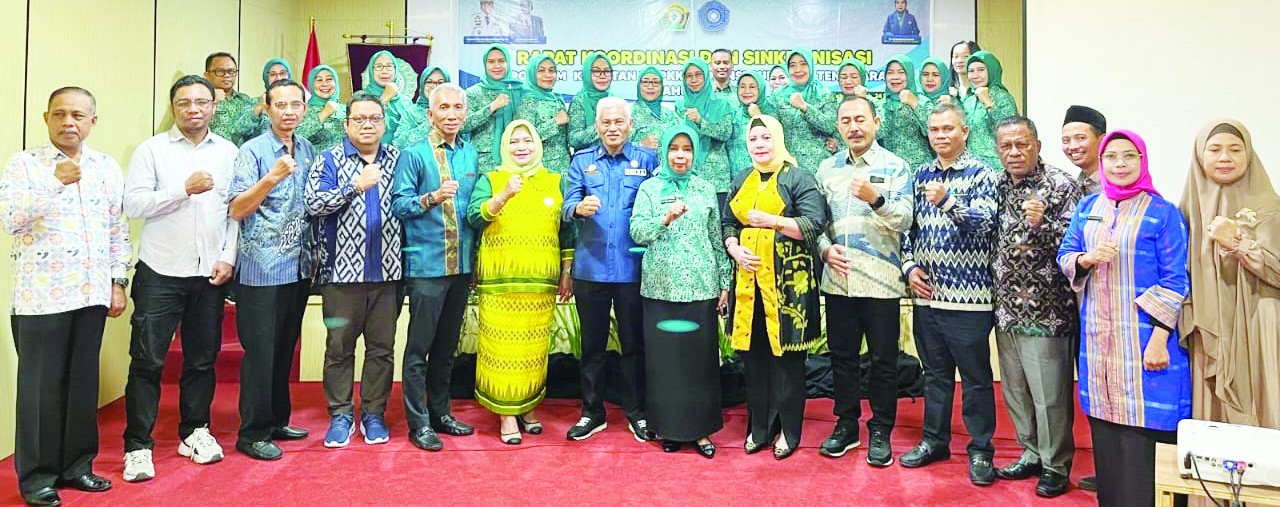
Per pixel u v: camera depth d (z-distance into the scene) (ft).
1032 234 8.04
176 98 8.98
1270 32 8.55
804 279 9.08
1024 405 8.64
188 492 8.29
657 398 9.58
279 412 10.13
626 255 9.83
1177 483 5.38
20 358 7.88
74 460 8.27
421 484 8.54
